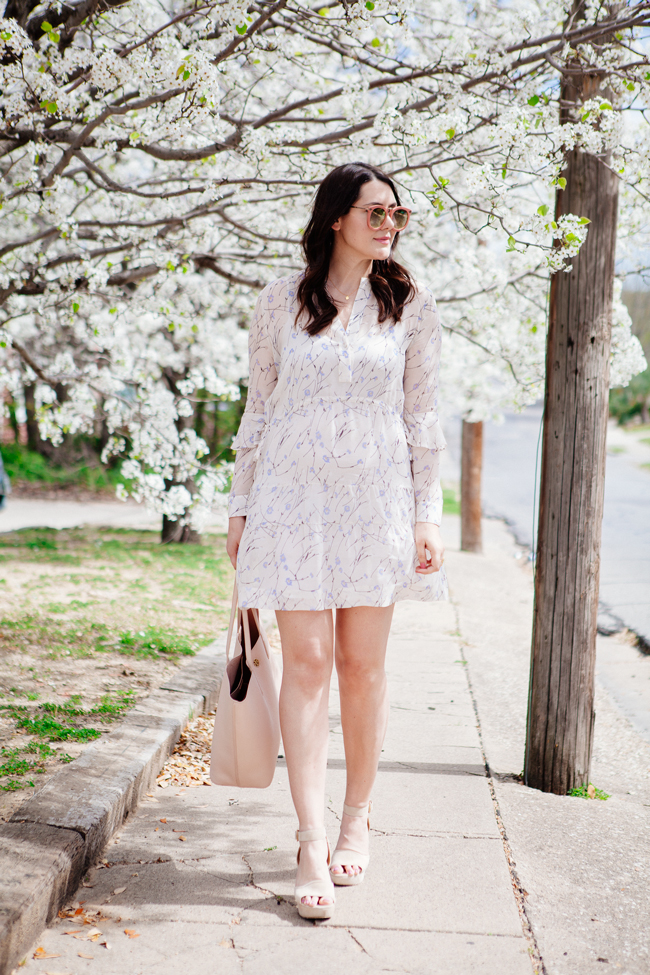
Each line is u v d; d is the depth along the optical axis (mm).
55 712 3451
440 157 4527
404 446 2295
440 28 4660
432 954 1977
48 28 3688
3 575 7387
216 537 11828
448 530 14359
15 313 6312
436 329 2359
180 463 7441
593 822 2875
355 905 2193
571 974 1926
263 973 1892
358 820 2342
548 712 3215
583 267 3127
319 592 2141
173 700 3754
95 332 5586
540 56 3572
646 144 3178
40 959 1925
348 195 2178
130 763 2873
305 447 2174
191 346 8781
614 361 5148
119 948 1978
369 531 2188
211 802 2893
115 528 13023
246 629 2355
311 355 2180
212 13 3768
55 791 2574
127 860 2424
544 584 3227
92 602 6227
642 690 5215
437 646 5828
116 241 5508
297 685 2205
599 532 3189
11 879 2023
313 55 4605
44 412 6980
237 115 5164
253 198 5445
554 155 3348
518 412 6086
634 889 2363
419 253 6480
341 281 2268
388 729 3854
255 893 2252
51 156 5125
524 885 2348
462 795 3027
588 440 3174
